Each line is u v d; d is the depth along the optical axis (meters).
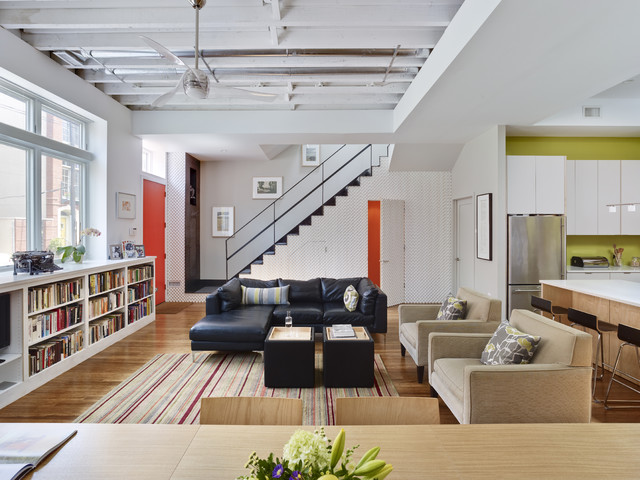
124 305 5.19
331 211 8.00
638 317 3.49
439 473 1.17
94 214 5.30
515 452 1.30
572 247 6.34
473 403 2.25
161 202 7.38
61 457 1.26
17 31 3.74
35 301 3.51
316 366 4.19
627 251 6.30
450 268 7.90
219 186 8.84
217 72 4.53
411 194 7.95
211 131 5.93
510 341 2.61
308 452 0.80
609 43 3.05
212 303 4.94
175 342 4.97
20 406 3.15
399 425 1.48
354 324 4.95
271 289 5.44
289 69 4.50
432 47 3.83
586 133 5.95
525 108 4.74
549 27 2.79
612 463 1.24
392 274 7.46
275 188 8.87
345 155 8.98
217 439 1.37
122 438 1.38
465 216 7.17
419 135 6.11
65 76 4.43
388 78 4.59
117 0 3.24
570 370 2.28
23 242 4.19
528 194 5.66
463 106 4.65
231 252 8.84
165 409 3.12
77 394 3.39
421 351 3.59
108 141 5.34
